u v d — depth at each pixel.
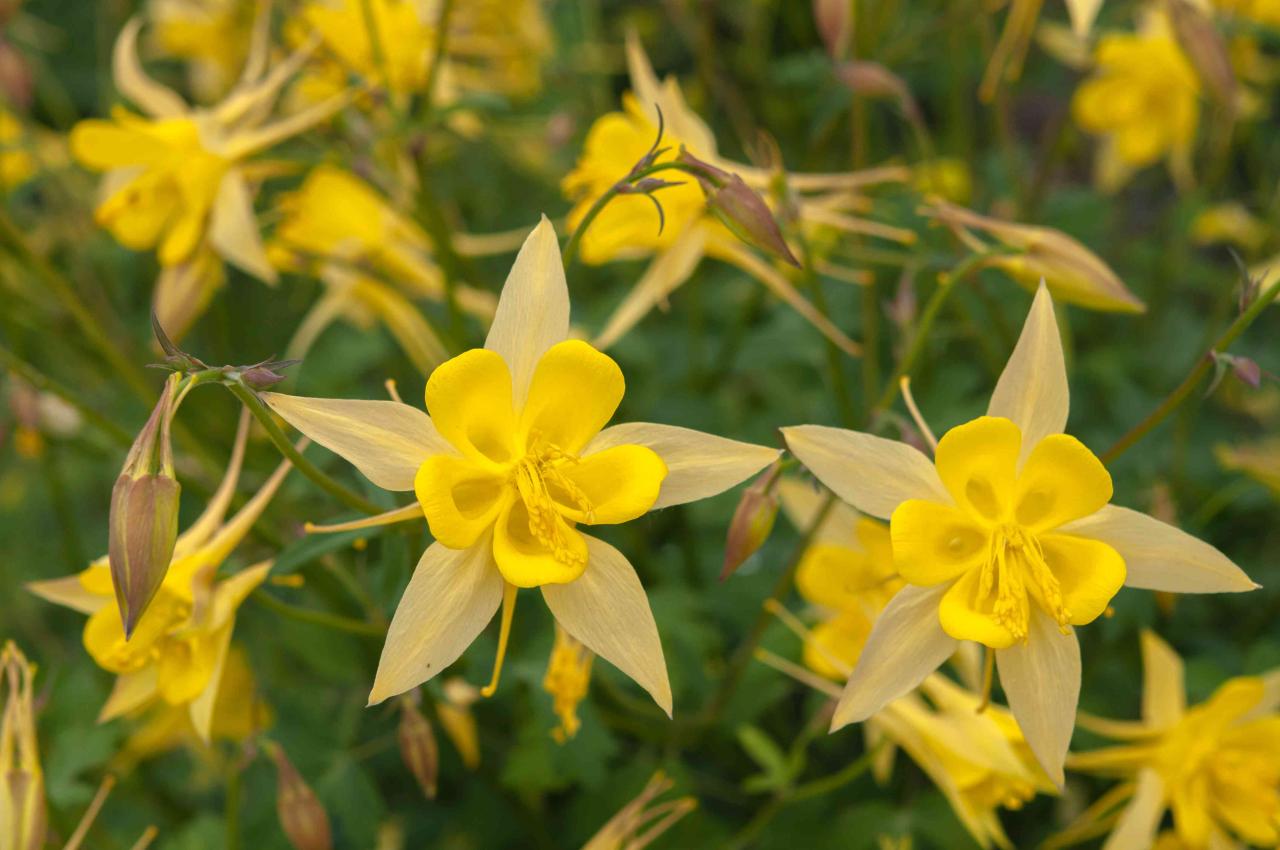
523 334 0.30
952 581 0.31
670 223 0.38
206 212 0.40
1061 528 0.31
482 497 0.31
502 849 0.45
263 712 0.41
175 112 0.41
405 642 0.29
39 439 0.43
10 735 0.34
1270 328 0.56
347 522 0.32
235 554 0.40
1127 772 0.38
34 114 0.65
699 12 0.51
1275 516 0.49
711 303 0.53
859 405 0.47
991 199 0.52
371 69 0.42
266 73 0.51
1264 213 0.53
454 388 0.29
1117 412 0.48
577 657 0.36
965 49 0.59
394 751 0.45
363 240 0.42
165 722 0.41
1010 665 0.31
